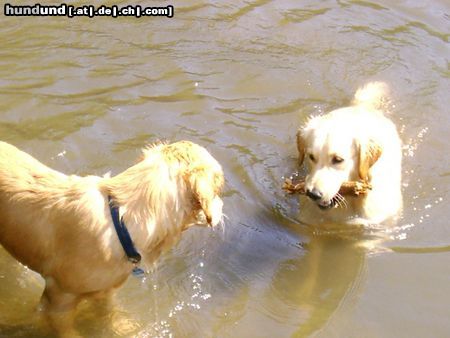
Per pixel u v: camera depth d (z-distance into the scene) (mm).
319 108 2697
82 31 2939
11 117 2494
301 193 2332
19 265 2107
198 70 2811
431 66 2922
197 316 2033
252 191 2381
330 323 2031
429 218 2338
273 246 2242
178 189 1839
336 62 2912
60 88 2646
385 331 2014
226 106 2660
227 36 2998
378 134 2338
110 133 2484
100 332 1979
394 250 2246
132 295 2068
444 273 2174
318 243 2266
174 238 1888
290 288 2125
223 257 2191
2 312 1999
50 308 1936
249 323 2023
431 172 2482
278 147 2527
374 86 2754
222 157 2457
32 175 1920
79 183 1875
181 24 3041
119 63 2799
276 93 2746
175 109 2615
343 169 2275
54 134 2447
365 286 2137
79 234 1840
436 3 3316
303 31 3068
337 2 3283
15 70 2703
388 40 3051
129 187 1834
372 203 2324
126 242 1834
